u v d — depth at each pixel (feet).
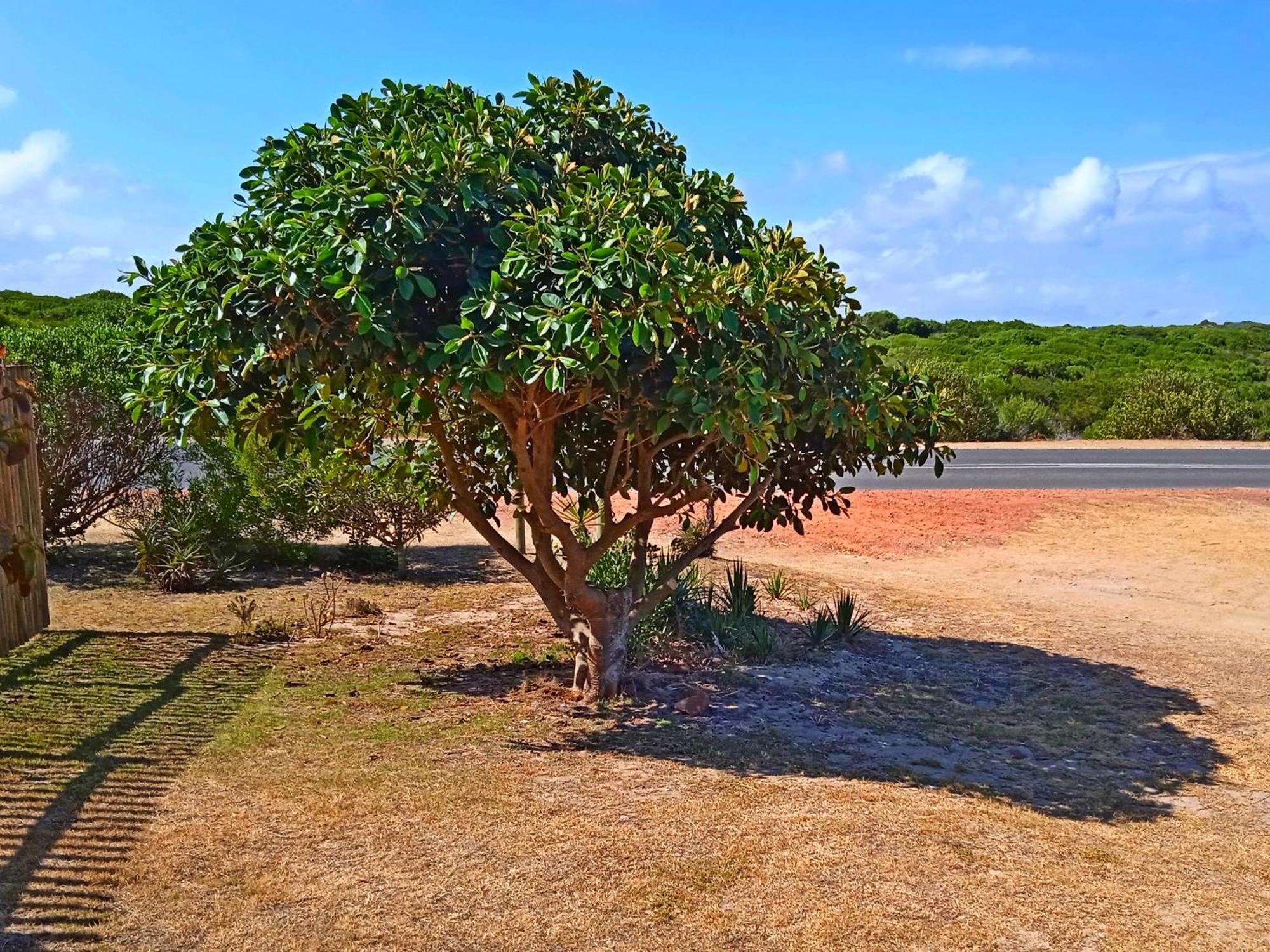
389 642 28.25
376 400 21.48
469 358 15.97
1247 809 18.42
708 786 18.28
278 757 19.06
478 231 18.19
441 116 19.67
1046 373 142.41
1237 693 26.07
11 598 25.70
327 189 16.56
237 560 38.40
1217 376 147.02
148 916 13.21
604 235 16.69
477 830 16.06
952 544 47.39
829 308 19.75
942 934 13.51
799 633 29.89
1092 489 61.52
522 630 29.81
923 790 18.66
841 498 25.25
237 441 20.92
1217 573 42.32
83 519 38.34
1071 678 27.02
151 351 19.58
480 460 25.99
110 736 19.80
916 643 30.09
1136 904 14.53
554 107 20.71
